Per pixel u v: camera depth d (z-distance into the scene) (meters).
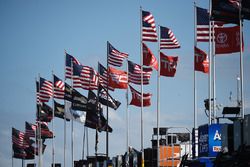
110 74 102.19
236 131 57.62
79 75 116.12
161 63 85.75
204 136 66.25
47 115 143.62
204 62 80.00
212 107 79.44
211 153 64.69
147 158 91.25
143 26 90.31
